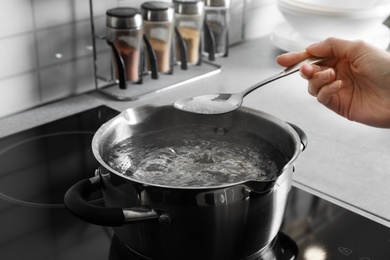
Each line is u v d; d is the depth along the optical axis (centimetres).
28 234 73
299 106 111
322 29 125
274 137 72
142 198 58
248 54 138
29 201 80
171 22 115
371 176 87
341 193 83
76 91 115
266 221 61
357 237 73
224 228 59
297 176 87
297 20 126
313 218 76
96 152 62
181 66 124
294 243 71
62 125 103
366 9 121
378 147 96
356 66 84
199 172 66
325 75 79
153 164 68
